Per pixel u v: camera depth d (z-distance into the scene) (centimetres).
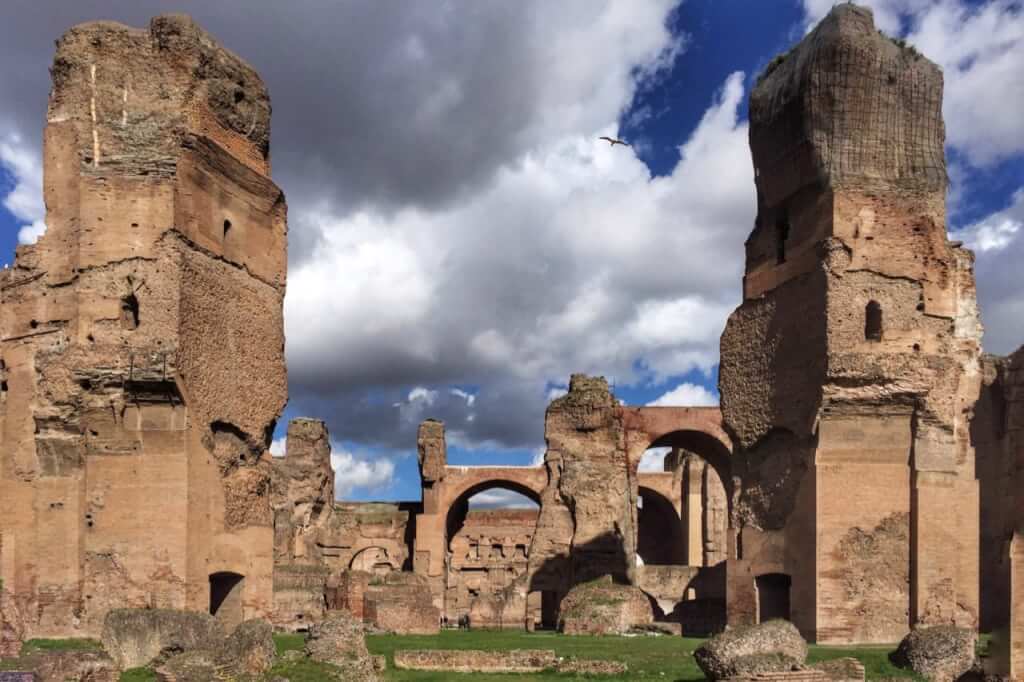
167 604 2806
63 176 3005
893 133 3400
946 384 3291
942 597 3194
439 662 2684
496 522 6975
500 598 5228
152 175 2933
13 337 3030
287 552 5562
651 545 7312
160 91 3012
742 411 3706
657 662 2625
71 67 3022
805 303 3409
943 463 3262
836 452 3259
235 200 3222
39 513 2894
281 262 3459
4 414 3016
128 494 2866
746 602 3544
